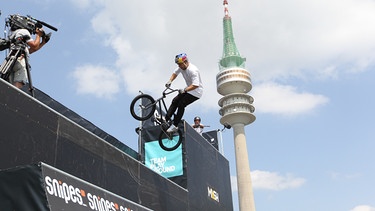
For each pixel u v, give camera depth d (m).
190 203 13.79
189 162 14.55
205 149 16.38
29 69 8.30
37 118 8.09
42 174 6.13
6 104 7.38
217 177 16.88
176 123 10.78
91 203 7.05
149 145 15.16
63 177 6.64
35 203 5.93
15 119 7.51
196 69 10.67
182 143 14.72
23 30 8.32
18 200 6.00
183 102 10.65
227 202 17.27
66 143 8.78
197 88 10.66
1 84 7.36
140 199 11.02
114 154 10.45
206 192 15.34
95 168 9.54
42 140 8.08
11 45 8.18
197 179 14.85
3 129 7.18
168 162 14.61
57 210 6.04
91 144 9.63
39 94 10.93
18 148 7.41
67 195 6.50
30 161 7.62
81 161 9.12
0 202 6.04
